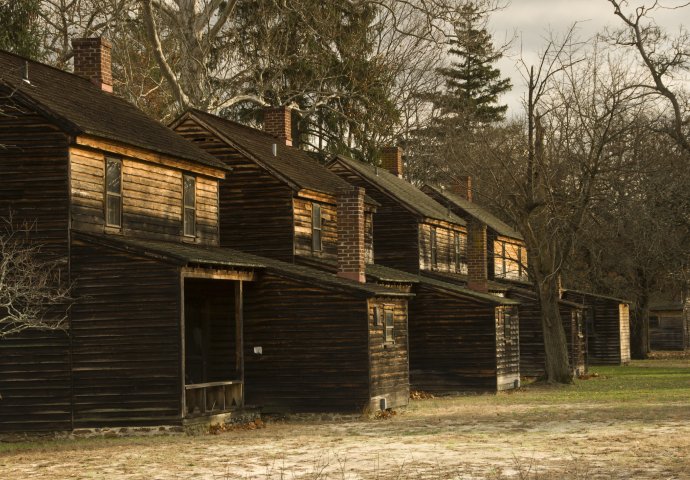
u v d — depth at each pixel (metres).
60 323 26.03
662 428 24.91
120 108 31.91
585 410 30.73
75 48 33.22
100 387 25.98
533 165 43.03
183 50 45.84
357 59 56.47
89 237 26.16
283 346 30.88
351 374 30.41
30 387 26.08
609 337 62.75
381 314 32.03
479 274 46.00
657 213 51.06
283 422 30.22
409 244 46.53
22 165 26.33
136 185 28.89
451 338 40.88
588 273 67.50
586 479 17.31
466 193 61.88
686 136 48.31
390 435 25.42
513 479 17.62
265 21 51.16
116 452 22.89
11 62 29.02
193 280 32.12
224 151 36.88
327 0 52.25
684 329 80.00
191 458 21.53
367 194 46.84
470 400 37.16
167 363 25.80
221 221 36.78
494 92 83.25
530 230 43.69
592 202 50.22
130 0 46.22
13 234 26.17
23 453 23.41
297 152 43.12
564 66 42.47
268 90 54.41
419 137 70.31
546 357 43.91
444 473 18.50
